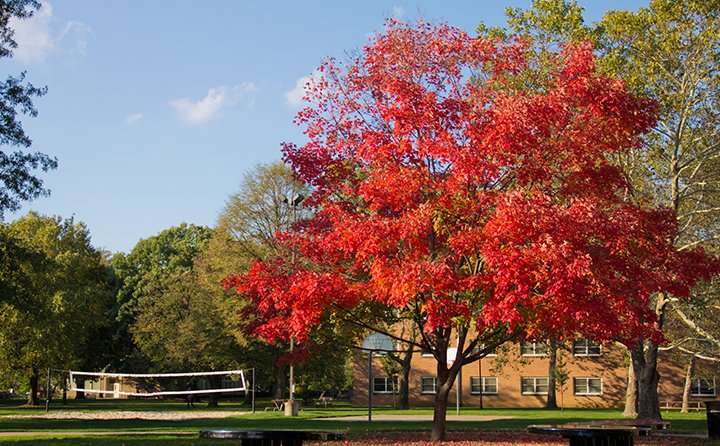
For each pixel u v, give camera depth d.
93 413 44.47
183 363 55.53
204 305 53.75
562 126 17.12
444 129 17.55
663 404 53.72
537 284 14.96
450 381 19.64
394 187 17.12
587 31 31.64
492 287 16.20
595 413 39.94
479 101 18.28
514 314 14.70
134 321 74.62
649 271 16.59
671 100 30.16
